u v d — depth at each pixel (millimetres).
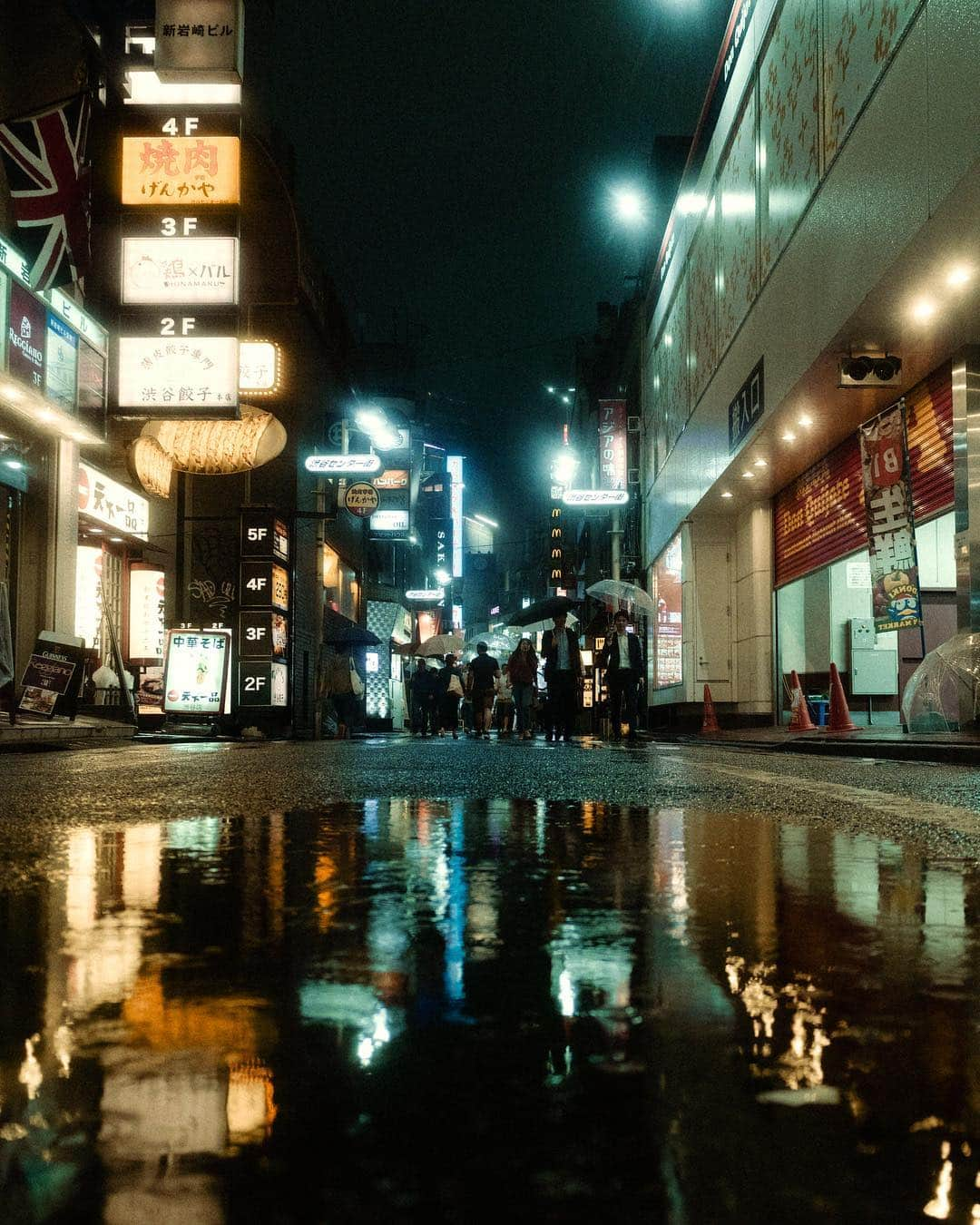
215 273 16875
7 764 8312
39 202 13867
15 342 13117
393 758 9547
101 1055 1129
